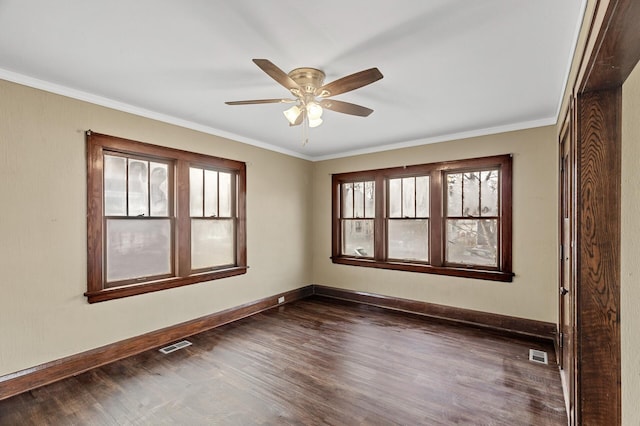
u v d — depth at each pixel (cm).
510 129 386
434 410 232
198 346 345
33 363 263
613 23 114
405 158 470
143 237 346
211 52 221
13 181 255
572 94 200
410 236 474
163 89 285
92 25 190
